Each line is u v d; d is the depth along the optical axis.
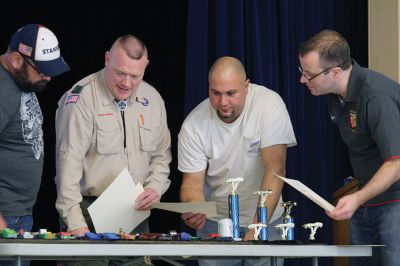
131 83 4.84
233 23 6.41
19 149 4.66
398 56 6.46
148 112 5.17
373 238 4.97
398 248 4.83
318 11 6.92
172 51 7.28
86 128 4.96
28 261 4.67
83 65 7.31
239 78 5.00
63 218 4.83
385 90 4.70
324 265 6.70
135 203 4.85
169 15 7.29
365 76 4.77
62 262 4.97
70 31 7.30
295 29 6.79
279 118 5.21
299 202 6.63
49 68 4.51
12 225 4.69
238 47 6.39
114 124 5.04
